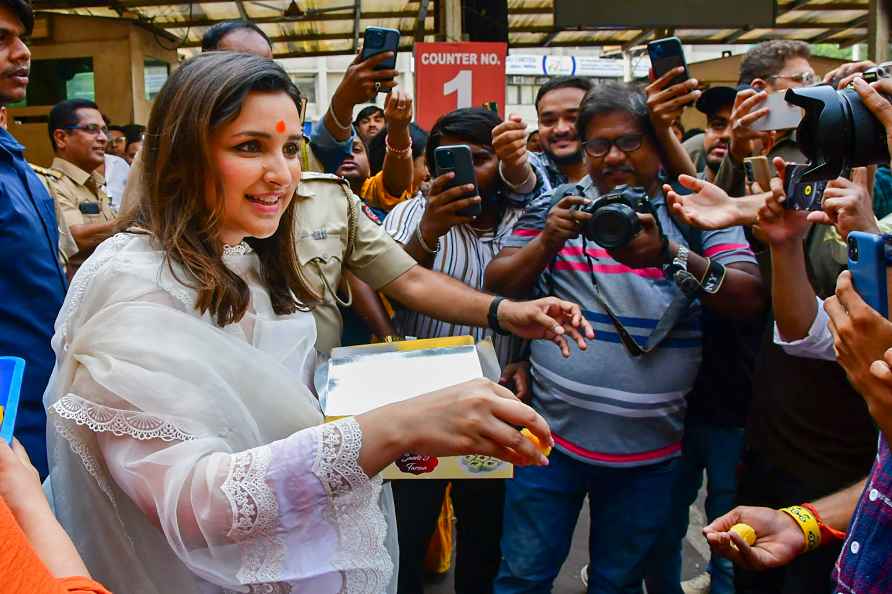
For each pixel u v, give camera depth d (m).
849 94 1.37
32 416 2.10
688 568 3.48
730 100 3.71
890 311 1.27
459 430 1.11
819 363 1.99
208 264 1.29
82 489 1.26
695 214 1.97
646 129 2.31
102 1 6.14
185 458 1.11
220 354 1.24
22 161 2.31
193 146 1.28
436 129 2.73
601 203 2.11
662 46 2.29
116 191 5.07
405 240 2.76
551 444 1.14
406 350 1.63
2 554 0.71
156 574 1.26
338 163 2.80
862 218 1.64
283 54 8.45
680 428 2.30
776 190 1.79
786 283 1.87
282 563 1.14
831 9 6.84
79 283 1.30
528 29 7.44
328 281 1.87
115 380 1.13
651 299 2.22
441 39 5.71
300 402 1.32
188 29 7.09
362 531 1.17
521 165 2.62
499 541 2.56
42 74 6.77
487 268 2.44
